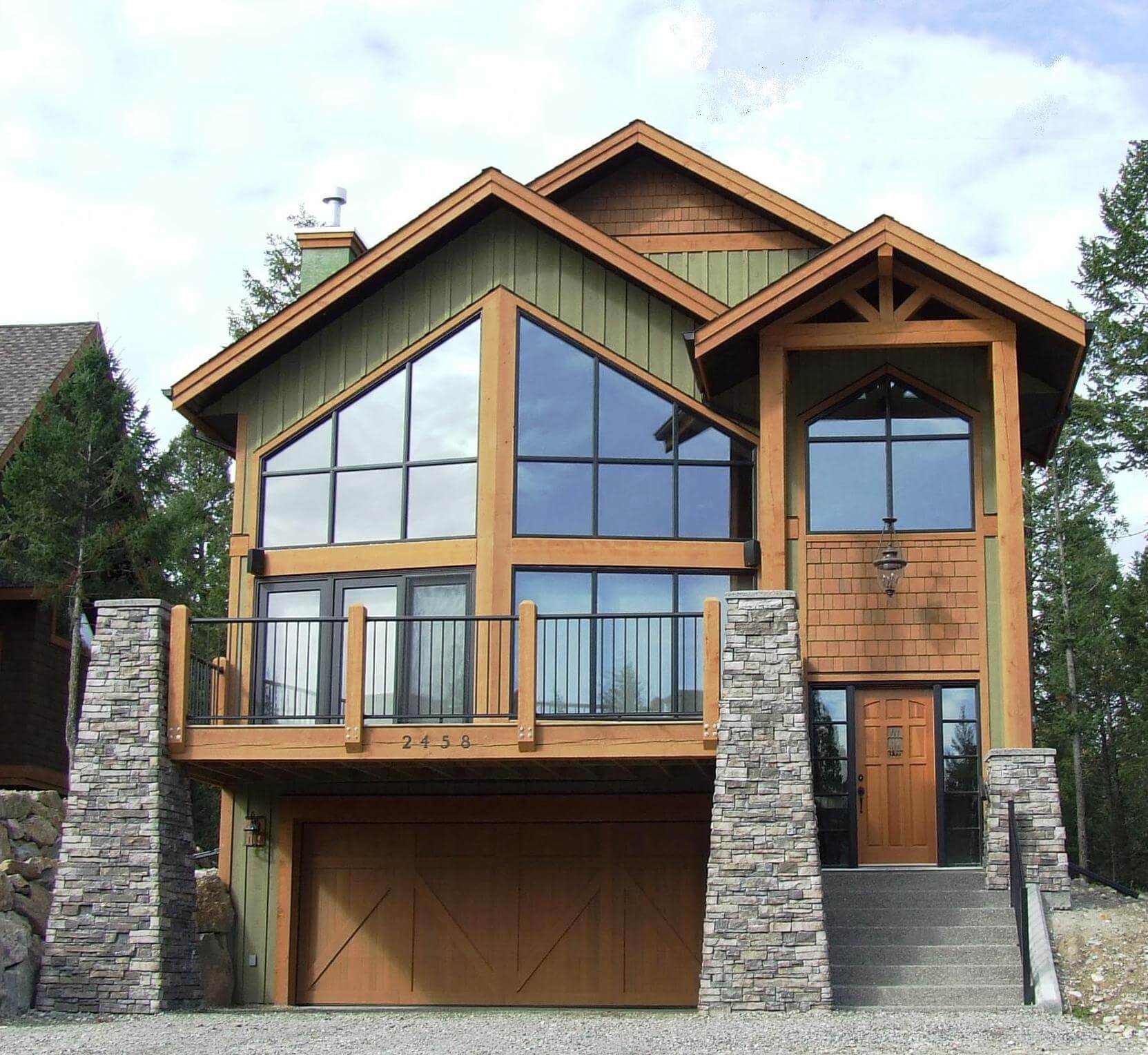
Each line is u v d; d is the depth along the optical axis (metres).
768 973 13.89
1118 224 33.22
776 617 14.91
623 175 20.20
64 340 27.67
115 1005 14.75
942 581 17.22
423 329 18.27
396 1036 12.66
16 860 15.39
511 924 17.45
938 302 17.58
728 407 17.88
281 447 18.55
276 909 17.67
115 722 15.56
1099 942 14.20
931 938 14.77
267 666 17.92
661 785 17.33
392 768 16.39
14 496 22.83
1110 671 35.62
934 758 16.92
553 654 17.02
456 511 17.70
